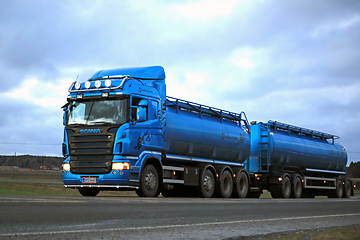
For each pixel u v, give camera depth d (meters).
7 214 5.95
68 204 7.91
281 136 25.22
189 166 18.45
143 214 7.14
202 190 18.61
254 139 24.41
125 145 14.23
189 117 18.45
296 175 25.77
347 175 32.94
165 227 5.68
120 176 14.06
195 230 5.63
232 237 5.19
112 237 4.66
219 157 20.31
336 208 11.48
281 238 5.23
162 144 16.05
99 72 16.20
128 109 14.52
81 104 14.90
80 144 14.52
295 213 9.28
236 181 20.78
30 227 5.00
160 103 16.08
